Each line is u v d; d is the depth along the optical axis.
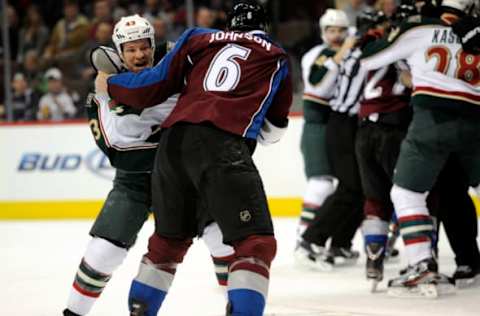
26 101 32.41
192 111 10.88
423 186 15.47
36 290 17.64
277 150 28.83
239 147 10.69
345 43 18.95
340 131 19.06
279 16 33.94
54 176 30.94
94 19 34.12
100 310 15.14
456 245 16.73
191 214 11.16
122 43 12.03
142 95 11.23
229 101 10.84
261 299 10.24
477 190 16.55
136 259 21.14
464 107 15.18
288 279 18.27
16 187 31.34
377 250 16.39
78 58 33.44
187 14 32.56
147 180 12.55
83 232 27.11
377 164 16.77
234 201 10.42
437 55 15.24
